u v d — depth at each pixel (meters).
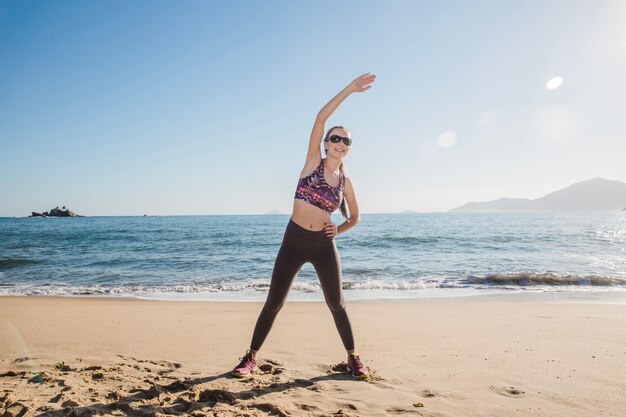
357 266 15.15
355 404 2.80
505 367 3.73
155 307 7.65
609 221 68.62
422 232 35.16
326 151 3.45
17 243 27.48
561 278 11.23
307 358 4.04
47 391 2.89
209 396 2.87
